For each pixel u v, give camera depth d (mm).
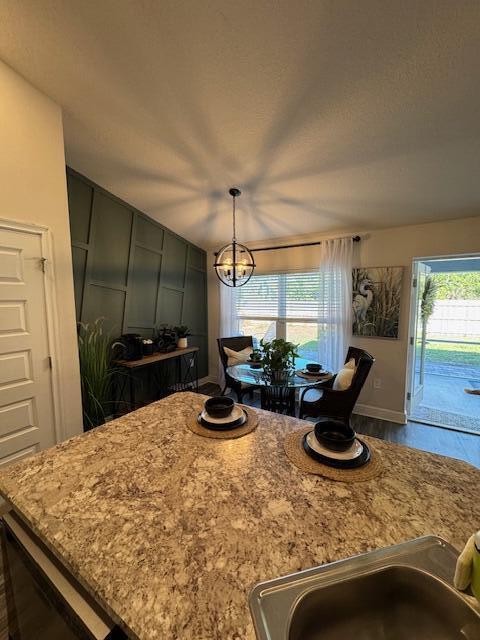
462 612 536
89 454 1018
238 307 4668
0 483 868
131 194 3215
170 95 1906
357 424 3396
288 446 1048
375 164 2361
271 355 2826
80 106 2098
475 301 5652
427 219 3137
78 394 2322
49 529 699
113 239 3271
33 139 1976
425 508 759
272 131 2129
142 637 482
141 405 3611
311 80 1685
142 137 2342
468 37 1374
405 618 583
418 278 3443
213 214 3621
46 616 750
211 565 600
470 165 2248
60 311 2184
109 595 548
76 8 1455
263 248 4305
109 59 1708
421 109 1795
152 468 933
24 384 2000
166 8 1398
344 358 3654
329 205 3088
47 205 2074
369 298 3516
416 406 3938
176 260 4242
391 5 1282
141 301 3701
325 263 3729
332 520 719
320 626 554
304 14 1356
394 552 631
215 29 1467
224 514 738
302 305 4125
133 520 720
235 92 1828
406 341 3371
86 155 2588
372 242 3508
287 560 612
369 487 837
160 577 576
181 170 2732
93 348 2754
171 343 3791
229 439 1112
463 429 3242
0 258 1852
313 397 2926
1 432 1898
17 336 1951
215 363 5027
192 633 484
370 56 1509
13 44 1678
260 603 525
